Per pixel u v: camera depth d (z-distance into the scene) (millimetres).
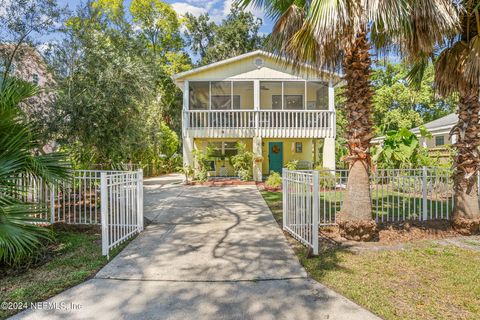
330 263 3990
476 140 5230
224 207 7980
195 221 6438
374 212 7129
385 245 4746
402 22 4016
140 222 5605
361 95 4883
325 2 3961
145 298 3109
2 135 4211
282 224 6168
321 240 5000
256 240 5086
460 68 5043
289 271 3779
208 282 3480
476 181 5328
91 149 8039
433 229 5379
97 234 5410
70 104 6723
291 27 5238
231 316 2777
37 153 6617
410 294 3141
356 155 4953
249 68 14086
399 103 26625
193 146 14094
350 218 5008
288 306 2943
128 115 8086
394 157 10828
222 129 14047
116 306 2953
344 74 5281
